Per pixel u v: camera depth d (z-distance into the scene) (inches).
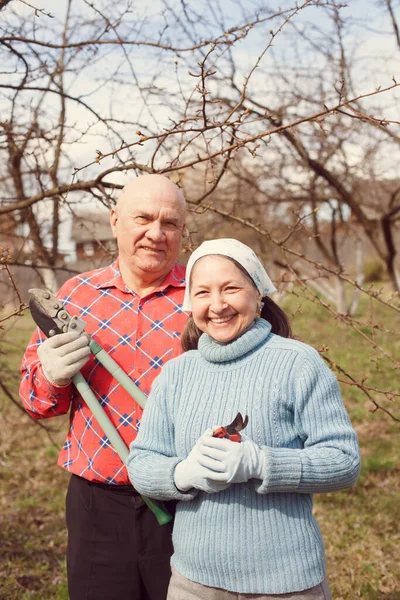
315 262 126.2
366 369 354.0
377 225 306.7
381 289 121.3
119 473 86.8
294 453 67.0
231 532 69.1
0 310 163.0
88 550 88.7
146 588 88.8
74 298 93.8
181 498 70.5
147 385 88.8
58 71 146.7
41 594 145.3
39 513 192.2
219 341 73.3
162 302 92.0
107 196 134.3
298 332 471.8
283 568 68.2
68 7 148.7
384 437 245.6
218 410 70.8
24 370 90.4
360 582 145.9
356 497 192.2
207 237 253.8
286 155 235.5
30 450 249.6
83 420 89.5
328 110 95.5
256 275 73.5
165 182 89.5
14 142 147.4
